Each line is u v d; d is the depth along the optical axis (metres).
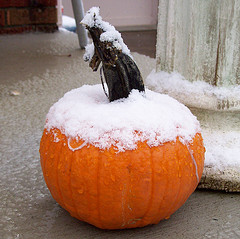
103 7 2.87
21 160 0.96
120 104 0.70
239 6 0.79
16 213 0.77
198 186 0.84
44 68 1.84
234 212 0.78
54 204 0.80
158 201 0.67
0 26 2.60
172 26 0.86
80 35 2.19
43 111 1.28
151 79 0.91
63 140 0.68
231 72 0.83
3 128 1.14
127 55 0.72
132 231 0.72
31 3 2.66
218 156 0.84
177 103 0.76
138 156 0.65
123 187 0.65
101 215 0.68
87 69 1.82
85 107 0.70
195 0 0.81
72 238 0.71
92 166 0.65
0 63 1.93
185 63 0.86
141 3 3.02
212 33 0.81
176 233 0.72
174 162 0.67
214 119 0.89
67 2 3.48
